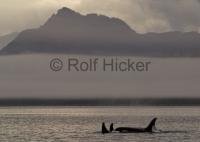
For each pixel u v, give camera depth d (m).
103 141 161.88
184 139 167.50
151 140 163.25
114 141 161.25
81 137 174.38
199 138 170.00
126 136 171.12
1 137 180.25
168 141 162.25
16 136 183.25
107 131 181.50
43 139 172.25
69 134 187.50
